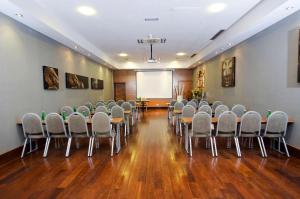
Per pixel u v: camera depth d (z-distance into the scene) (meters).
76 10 4.68
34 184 3.12
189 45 8.69
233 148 4.93
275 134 4.19
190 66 13.47
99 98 11.20
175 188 2.94
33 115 4.16
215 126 4.50
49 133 4.38
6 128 4.19
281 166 3.73
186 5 4.46
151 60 8.84
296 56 4.23
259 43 5.71
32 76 5.09
